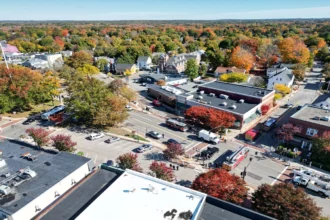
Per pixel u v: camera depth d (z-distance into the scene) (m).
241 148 44.78
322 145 41.38
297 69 94.50
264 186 28.75
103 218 20.72
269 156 44.53
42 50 155.50
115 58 134.62
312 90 84.75
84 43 165.50
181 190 24.34
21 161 33.47
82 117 57.94
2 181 28.72
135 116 63.41
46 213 22.20
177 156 43.84
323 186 34.94
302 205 25.28
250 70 112.81
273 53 116.44
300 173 37.78
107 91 58.06
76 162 33.56
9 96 58.44
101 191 24.88
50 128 54.62
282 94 78.38
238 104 60.25
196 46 165.12
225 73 98.00
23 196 26.61
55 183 28.86
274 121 56.41
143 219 20.69
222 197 27.48
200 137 50.97
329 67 95.50
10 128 54.53
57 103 70.25
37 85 63.31
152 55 139.12
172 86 82.62
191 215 21.20
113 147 47.22
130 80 101.44
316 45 152.00
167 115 64.81
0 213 24.66
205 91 69.75
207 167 41.03
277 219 23.33
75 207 22.84
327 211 31.55
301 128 48.09
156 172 32.88
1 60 115.81
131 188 24.45
